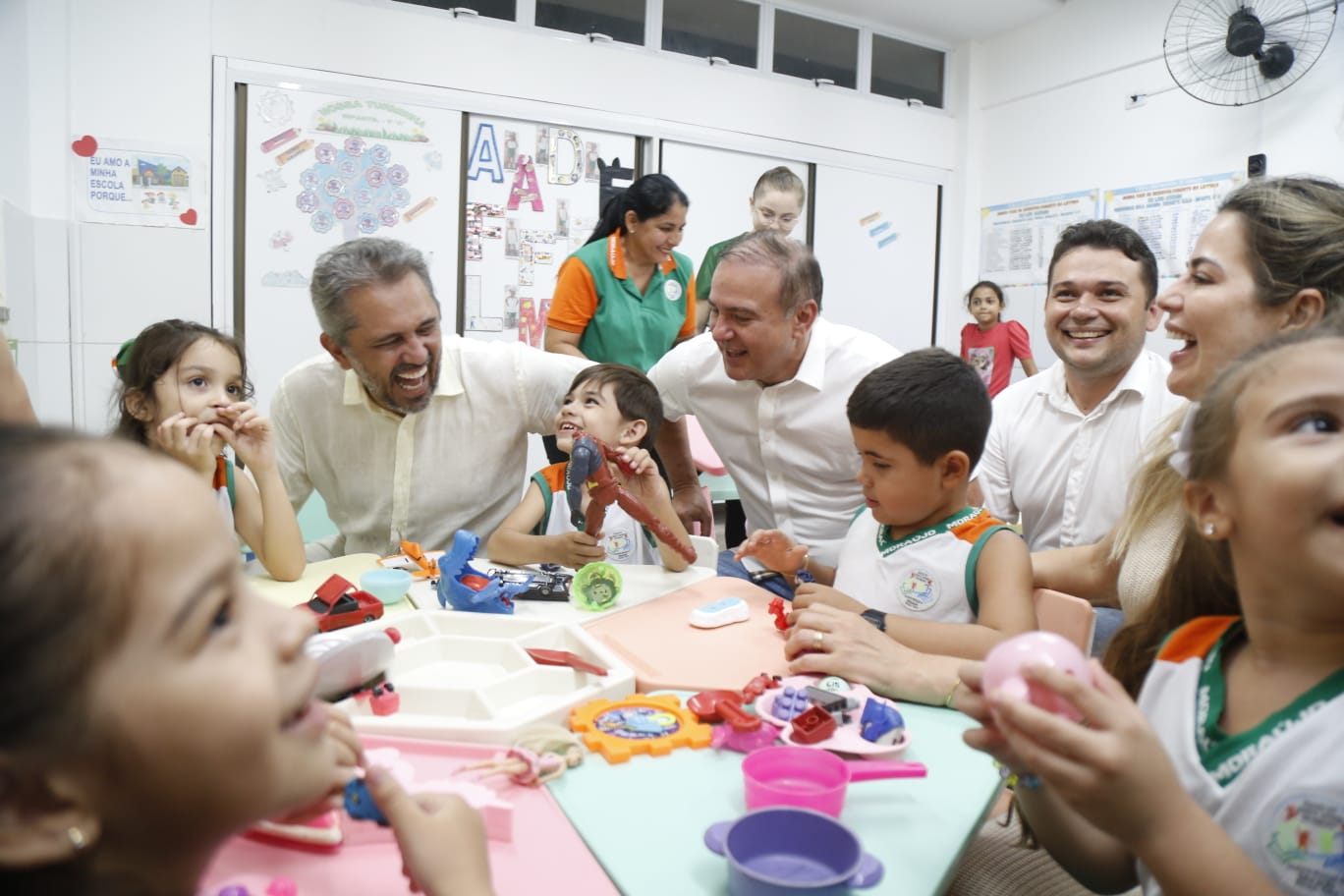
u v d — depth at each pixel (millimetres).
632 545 1595
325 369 1621
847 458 1710
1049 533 1801
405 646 964
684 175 3768
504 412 1692
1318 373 516
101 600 316
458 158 3301
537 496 1543
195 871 382
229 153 2951
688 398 1846
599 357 2576
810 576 1358
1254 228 1019
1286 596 546
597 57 3520
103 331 2834
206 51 2887
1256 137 3357
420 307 1441
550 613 1154
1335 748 538
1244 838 562
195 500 360
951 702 886
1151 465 1072
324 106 3070
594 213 3580
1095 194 3938
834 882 553
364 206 3172
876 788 719
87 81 2746
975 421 1163
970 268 4523
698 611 1104
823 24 4102
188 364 1416
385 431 1635
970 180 4473
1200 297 1053
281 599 1228
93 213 2793
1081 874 735
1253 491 528
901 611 1183
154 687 331
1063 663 533
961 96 4465
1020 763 586
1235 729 602
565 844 641
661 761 766
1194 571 727
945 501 1203
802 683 907
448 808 543
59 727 314
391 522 1683
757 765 702
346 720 644
